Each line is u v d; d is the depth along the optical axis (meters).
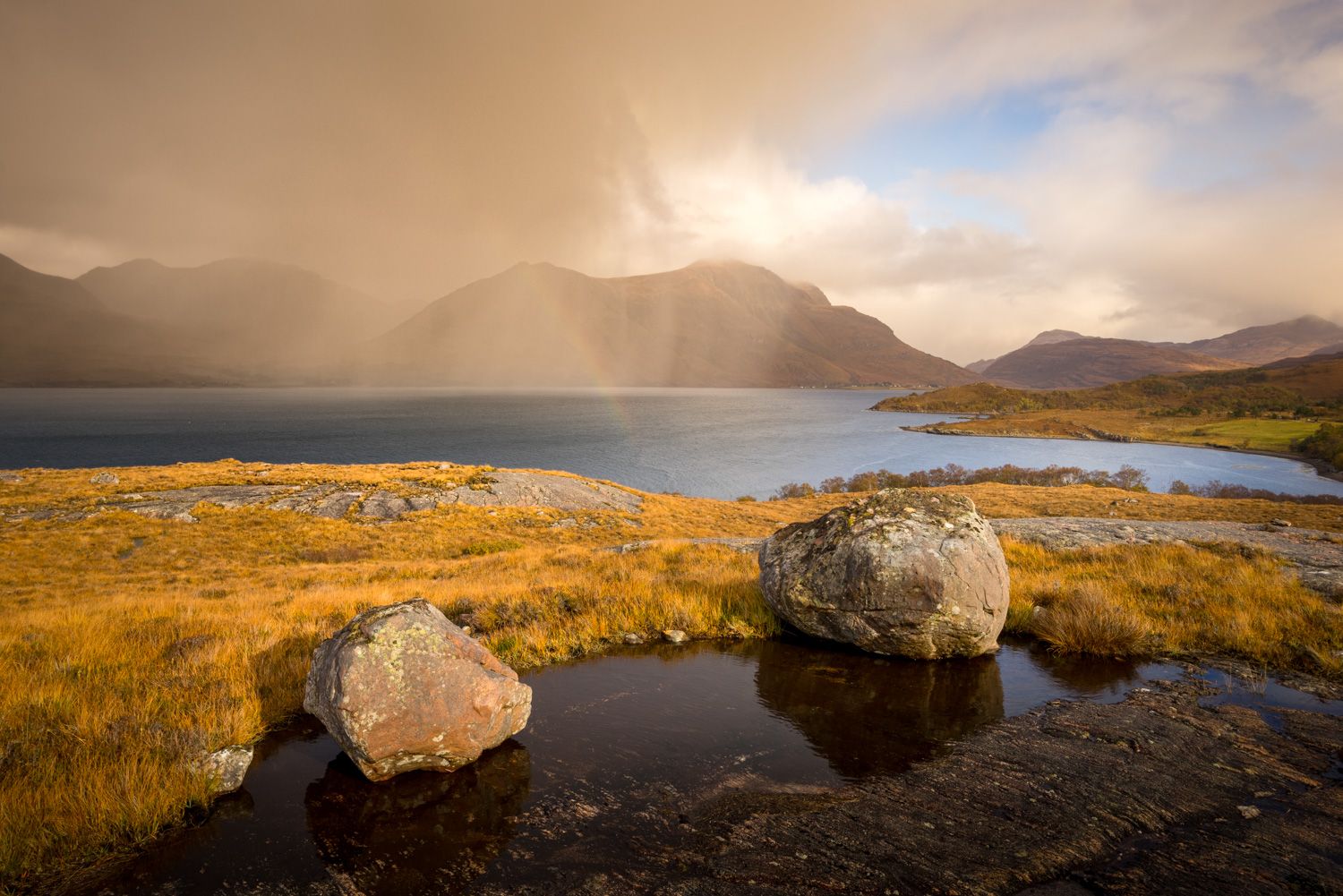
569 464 152.38
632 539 37.59
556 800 6.26
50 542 30.62
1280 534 21.31
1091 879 4.85
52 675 8.90
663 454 176.00
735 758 7.09
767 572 12.16
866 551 10.71
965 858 5.14
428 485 46.91
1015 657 10.55
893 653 10.59
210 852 5.52
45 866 5.30
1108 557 16.39
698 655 10.91
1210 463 162.50
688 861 5.21
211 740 7.20
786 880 4.93
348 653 6.98
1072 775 6.47
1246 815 5.65
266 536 33.97
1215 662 9.94
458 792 6.48
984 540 10.86
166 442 172.38
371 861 5.36
